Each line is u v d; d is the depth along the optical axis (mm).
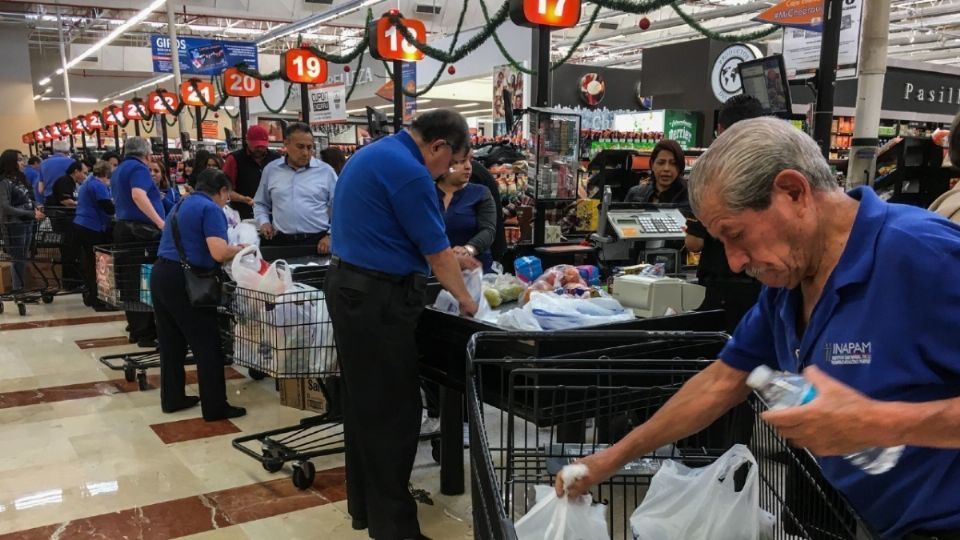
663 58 10891
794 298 1103
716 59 10086
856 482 1064
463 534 2635
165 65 13641
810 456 1155
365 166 2273
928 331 917
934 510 993
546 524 1290
